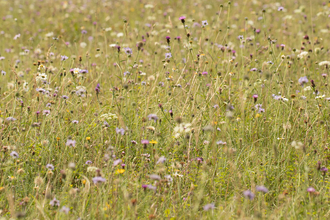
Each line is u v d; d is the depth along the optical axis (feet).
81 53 49.98
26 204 20.17
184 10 75.51
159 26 63.05
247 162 24.16
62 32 64.75
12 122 27.53
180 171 23.41
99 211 19.44
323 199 21.08
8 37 63.72
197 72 32.14
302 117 29.22
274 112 30.91
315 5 76.59
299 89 35.50
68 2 89.56
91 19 70.54
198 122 27.17
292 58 41.88
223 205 21.15
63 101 28.96
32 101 29.50
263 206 20.45
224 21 64.34
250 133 27.58
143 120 26.50
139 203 20.49
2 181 21.63
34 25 71.67
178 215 20.10
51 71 33.09
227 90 33.04
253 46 48.39
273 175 23.84
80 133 27.37
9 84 30.60
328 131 27.68
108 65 42.86
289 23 62.23
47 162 24.75
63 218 18.83
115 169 22.72
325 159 25.23
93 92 34.63
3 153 24.26
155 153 24.30
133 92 31.40
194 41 50.37
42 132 25.85
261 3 79.77
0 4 93.40
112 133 27.45
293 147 26.30
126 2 86.43
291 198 21.07
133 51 47.29
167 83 33.76
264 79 34.04
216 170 23.93
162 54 49.24
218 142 24.94
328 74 34.27
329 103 30.60
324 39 50.96
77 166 24.36
